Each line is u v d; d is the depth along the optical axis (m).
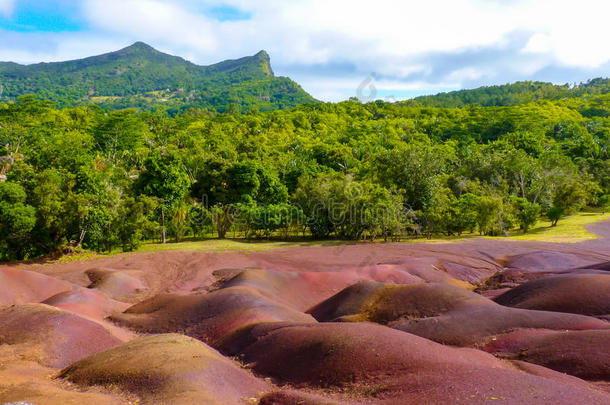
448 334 11.27
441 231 39.31
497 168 55.38
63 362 10.39
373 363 8.08
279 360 9.44
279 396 7.19
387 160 47.31
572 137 103.00
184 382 7.38
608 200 50.00
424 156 45.69
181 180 36.97
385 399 6.75
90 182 27.70
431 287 14.34
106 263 24.06
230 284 18.19
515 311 11.78
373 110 155.38
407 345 8.66
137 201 30.98
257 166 44.38
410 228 39.25
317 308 16.28
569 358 8.54
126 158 58.53
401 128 118.69
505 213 40.19
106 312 15.79
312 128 125.62
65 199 25.94
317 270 22.45
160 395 6.93
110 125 68.00
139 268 23.00
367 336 9.16
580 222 42.81
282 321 12.09
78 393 7.37
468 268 23.12
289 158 65.50
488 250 28.19
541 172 52.00
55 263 24.03
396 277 20.67
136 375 7.79
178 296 16.06
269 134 98.19
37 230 24.62
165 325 13.81
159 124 92.69
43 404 6.57
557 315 11.12
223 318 13.45
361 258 25.80
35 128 57.84
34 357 10.19
